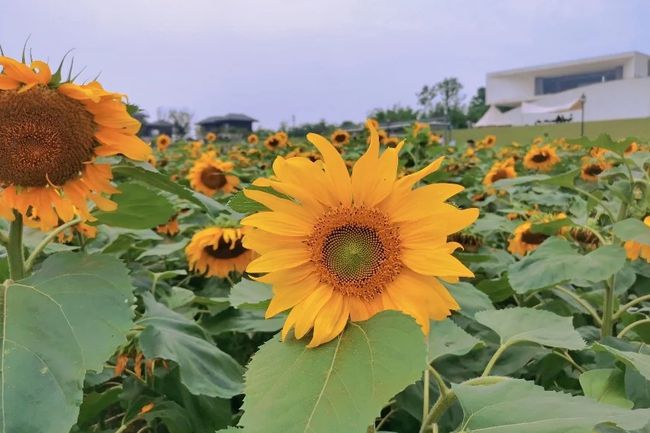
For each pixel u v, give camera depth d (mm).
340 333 1605
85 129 2299
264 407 1463
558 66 111500
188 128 61594
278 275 1673
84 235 3986
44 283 1940
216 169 7613
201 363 2607
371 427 1731
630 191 3652
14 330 1778
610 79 112562
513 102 113688
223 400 2871
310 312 1613
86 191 2367
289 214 1697
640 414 1422
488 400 1571
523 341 2111
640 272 4367
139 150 2375
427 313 1659
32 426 1644
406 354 1469
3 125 2213
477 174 10273
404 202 1697
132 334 2809
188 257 4652
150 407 2797
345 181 1706
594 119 91875
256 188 1853
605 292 3436
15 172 2246
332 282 1654
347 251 1659
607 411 1456
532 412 1494
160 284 3947
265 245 1691
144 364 3086
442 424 2682
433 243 1674
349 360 1513
